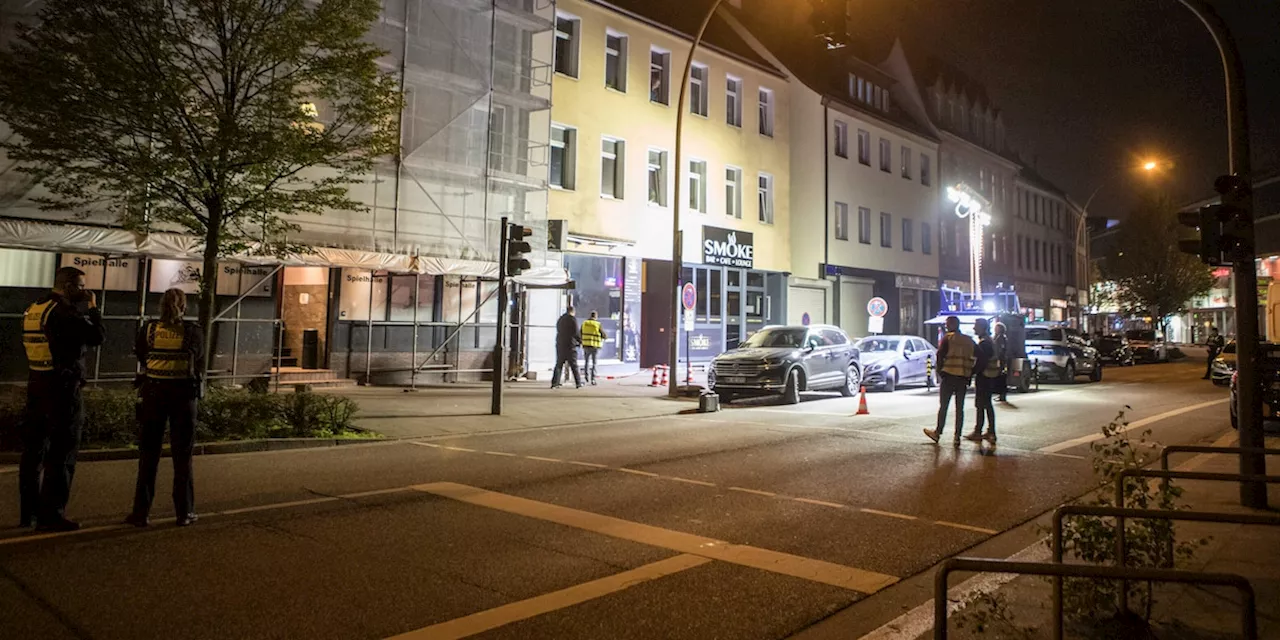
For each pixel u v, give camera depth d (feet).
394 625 14.84
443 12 64.80
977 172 148.77
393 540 20.53
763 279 100.68
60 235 42.42
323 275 60.29
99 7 33.32
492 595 16.63
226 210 37.86
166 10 34.88
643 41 85.76
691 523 22.98
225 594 16.24
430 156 62.80
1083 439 41.63
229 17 35.45
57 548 19.08
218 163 35.29
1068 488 28.78
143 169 34.06
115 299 48.52
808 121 106.73
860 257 112.78
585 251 77.77
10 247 41.78
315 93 38.22
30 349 20.51
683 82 59.93
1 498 23.90
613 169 83.46
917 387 76.64
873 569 19.01
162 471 28.94
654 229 85.92
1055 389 75.46
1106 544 15.10
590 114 80.02
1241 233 25.20
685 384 72.28
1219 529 22.24
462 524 22.34
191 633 14.20
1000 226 155.53
